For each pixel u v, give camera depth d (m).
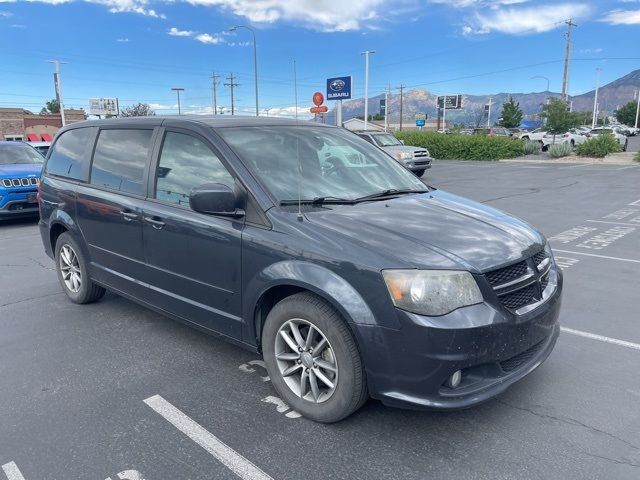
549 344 3.29
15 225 10.59
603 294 5.45
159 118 4.28
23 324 4.84
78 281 5.29
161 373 3.84
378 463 2.78
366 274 2.79
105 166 4.69
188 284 3.81
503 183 16.91
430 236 3.04
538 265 3.19
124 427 3.15
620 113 88.31
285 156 3.76
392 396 2.80
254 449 2.91
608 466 2.72
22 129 56.31
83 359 4.09
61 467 2.79
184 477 2.69
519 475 2.67
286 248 3.10
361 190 3.79
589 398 3.39
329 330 2.93
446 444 2.93
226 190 3.27
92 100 70.19
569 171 21.33
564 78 60.41
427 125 109.12
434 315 2.66
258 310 3.37
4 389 3.63
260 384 3.66
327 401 3.06
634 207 11.39
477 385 2.80
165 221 3.87
